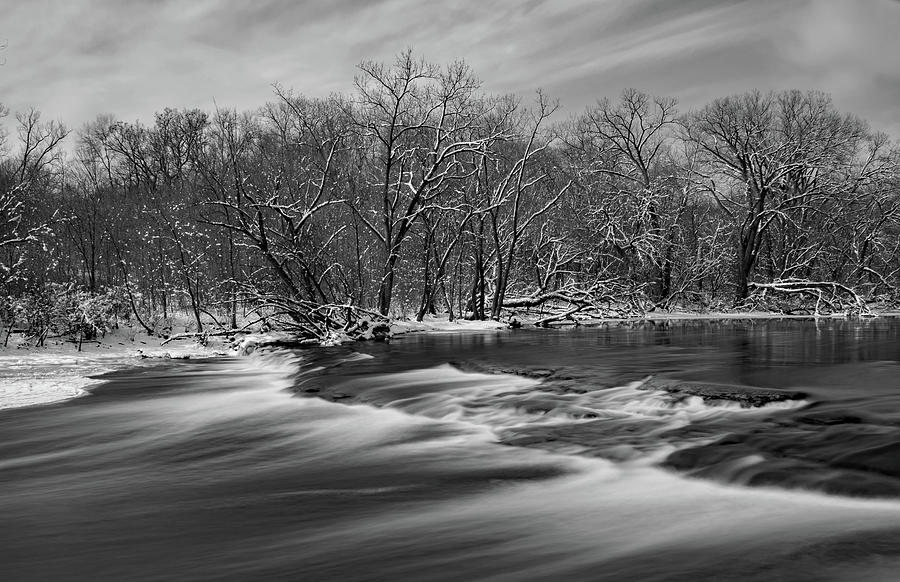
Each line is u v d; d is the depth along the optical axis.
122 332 29.95
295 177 33.06
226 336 29.06
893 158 47.41
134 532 6.79
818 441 8.70
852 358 17.52
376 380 16.48
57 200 40.44
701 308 47.66
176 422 12.75
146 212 35.38
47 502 7.89
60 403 14.97
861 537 5.87
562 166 46.94
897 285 49.97
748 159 47.28
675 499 7.25
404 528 6.64
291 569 5.63
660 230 45.28
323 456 9.96
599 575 5.20
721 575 5.12
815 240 49.25
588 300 40.19
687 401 11.65
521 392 13.57
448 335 30.05
